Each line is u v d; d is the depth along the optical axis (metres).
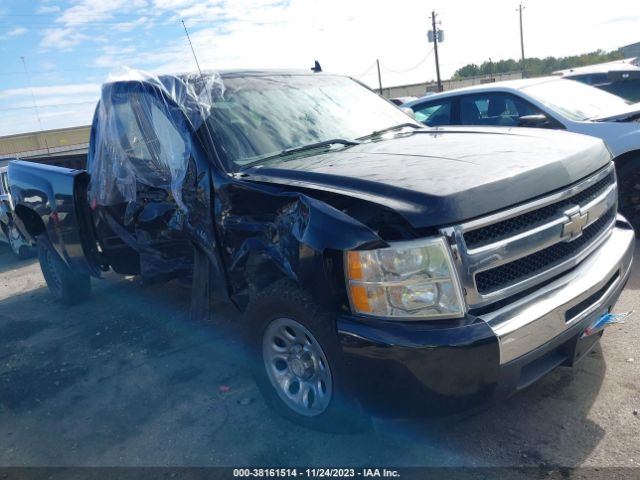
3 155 32.94
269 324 3.03
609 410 2.94
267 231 2.99
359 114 4.24
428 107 7.21
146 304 5.53
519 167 2.66
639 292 4.35
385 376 2.44
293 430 3.12
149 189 3.90
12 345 5.02
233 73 4.14
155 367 4.14
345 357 2.54
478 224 2.40
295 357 2.97
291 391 3.09
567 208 2.74
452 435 2.92
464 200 2.40
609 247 3.06
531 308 2.50
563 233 2.68
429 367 2.34
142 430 3.33
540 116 5.67
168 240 3.89
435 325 2.37
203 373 3.94
